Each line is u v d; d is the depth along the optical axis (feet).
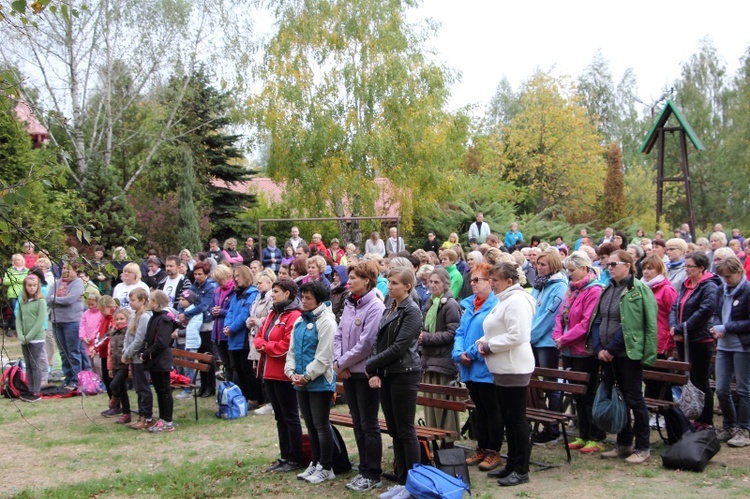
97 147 79.30
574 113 144.05
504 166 138.51
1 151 54.49
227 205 90.79
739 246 40.29
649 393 24.72
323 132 84.12
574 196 146.10
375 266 20.24
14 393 34.83
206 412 31.24
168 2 78.89
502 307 19.65
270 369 22.04
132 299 28.25
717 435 23.40
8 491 21.34
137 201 82.28
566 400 25.99
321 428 20.90
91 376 36.17
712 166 149.48
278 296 22.65
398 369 18.67
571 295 23.43
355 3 86.53
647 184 147.84
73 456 24.94
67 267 16.88
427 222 91.56
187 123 87.76
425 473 17.78
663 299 24.31
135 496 20.57
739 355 22.91
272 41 86.89
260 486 20.83
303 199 86.43
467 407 22.74
